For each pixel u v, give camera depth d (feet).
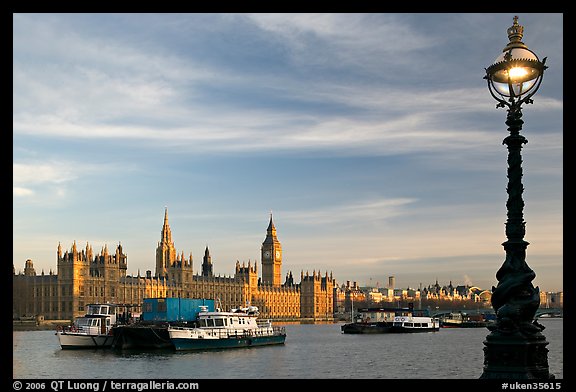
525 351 76.43
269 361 431.02
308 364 423.23
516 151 79.71
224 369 383.45
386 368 408.87
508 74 79.15
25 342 654.94
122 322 544.21
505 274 78.89
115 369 378.94
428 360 468.34
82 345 509.35
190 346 487.20
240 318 543.80
